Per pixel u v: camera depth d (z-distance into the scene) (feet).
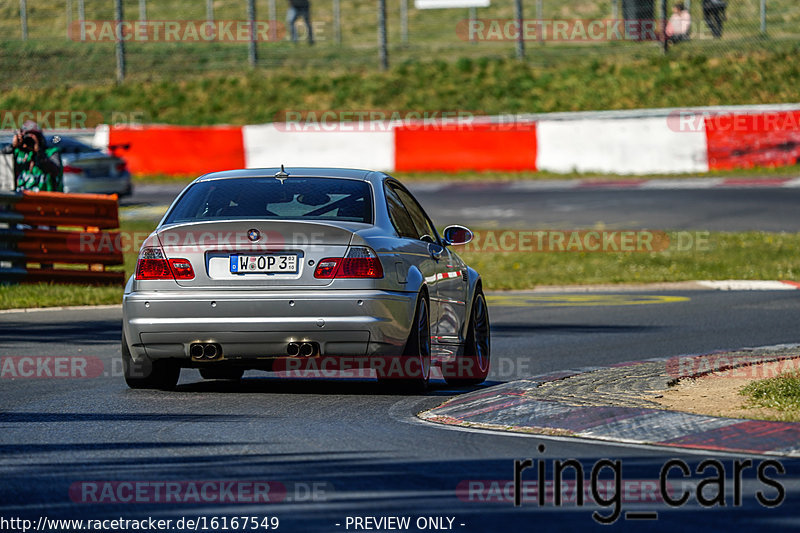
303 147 369.09
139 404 94.43
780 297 182.91
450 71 452.35
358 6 572.10
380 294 94.63
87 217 201.57
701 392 95.14
